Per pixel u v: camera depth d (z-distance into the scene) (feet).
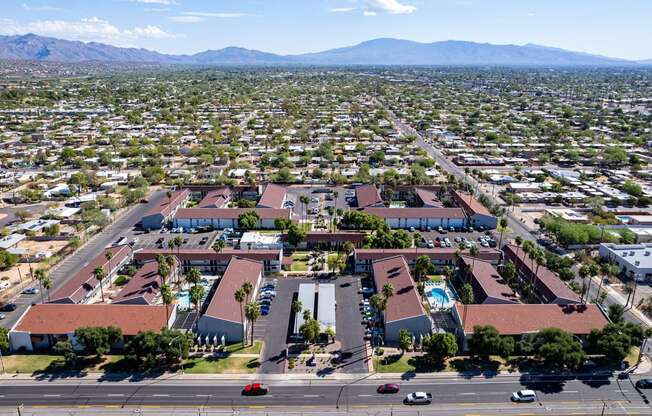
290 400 373.20
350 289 550.36
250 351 434.30
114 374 402.31
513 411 360.48
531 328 436.35
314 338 433.89
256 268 561.02
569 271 541.75
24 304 517.55
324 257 634.43
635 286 526.98
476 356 428.56
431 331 449.06
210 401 371.76
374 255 590.96
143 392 380.99
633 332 412.16
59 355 429.79
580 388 384.68
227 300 475.31
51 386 387.14
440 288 549.95
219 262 594.65
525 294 526.16
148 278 536.01
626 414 357.82
